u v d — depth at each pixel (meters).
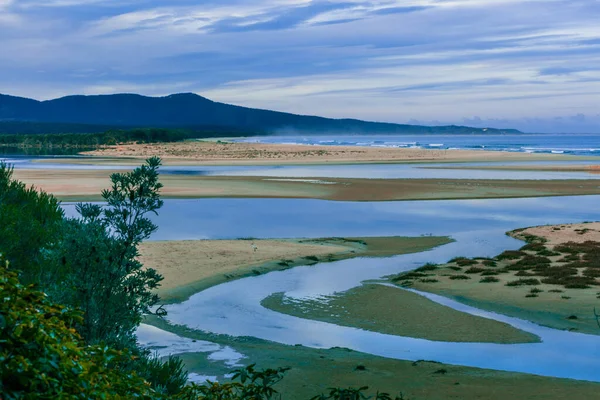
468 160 121.75
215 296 28.33
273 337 22.78
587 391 16.80
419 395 16.45
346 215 53.50
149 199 10.64
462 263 34.88
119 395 4.84
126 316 10.09
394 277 32.22
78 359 4.54
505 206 60.12
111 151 170.50
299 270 33.69
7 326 4.16
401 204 60.75
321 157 133.50
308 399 16.02
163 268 32.78
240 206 58.12
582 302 26.30
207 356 20.19
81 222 10.66
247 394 6.60
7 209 11.38
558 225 48.09
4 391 3.88
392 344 22.03
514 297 27.47
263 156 138.12
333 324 24.41
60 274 10.02
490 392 16.69
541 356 20.61
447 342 22.20
